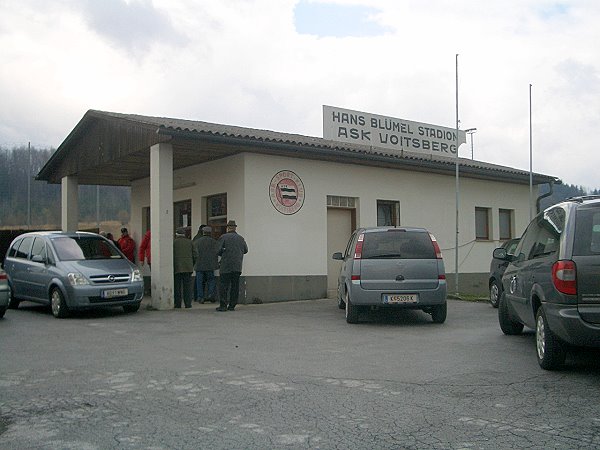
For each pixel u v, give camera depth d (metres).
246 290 15.24
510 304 9.28
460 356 8.09
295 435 4.86
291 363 7.67
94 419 5.36
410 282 11.12
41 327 11.09
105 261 13.33
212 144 14.40
